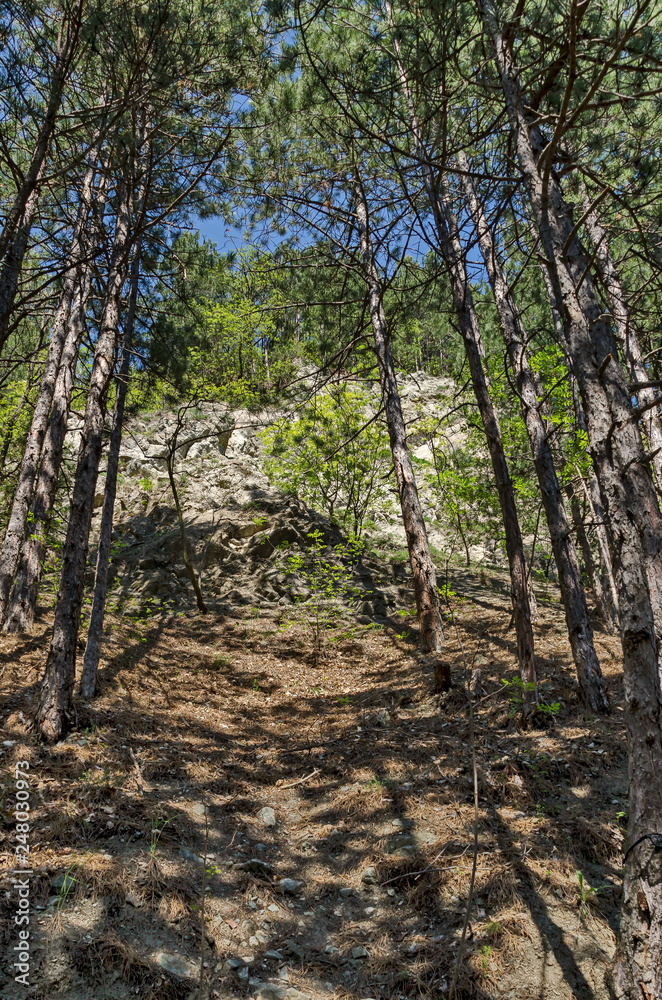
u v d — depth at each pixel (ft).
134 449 71.36
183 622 48.08
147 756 24.21
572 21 13.38
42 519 39.78
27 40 22.04
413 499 44.78
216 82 26.99
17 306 21.59
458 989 14.58
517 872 17.79
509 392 51.83
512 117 18.19
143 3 23.45
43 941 13.94
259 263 52.54
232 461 73.56
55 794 19.38
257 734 30.04
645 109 21.74
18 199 21.84
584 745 24.52
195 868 17.78
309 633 47.60
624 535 14.07
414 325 51.34
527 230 23.21
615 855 18.78
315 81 28.27
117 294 30.53
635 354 37.99
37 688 28.43
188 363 47.47
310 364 55.77
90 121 23.61
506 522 29.60
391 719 30.78
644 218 24.93
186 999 13.64
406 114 24.86
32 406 57.21
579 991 14.82
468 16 20.68
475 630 44.42
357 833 20.80
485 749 25.23
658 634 18.25
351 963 15.67
